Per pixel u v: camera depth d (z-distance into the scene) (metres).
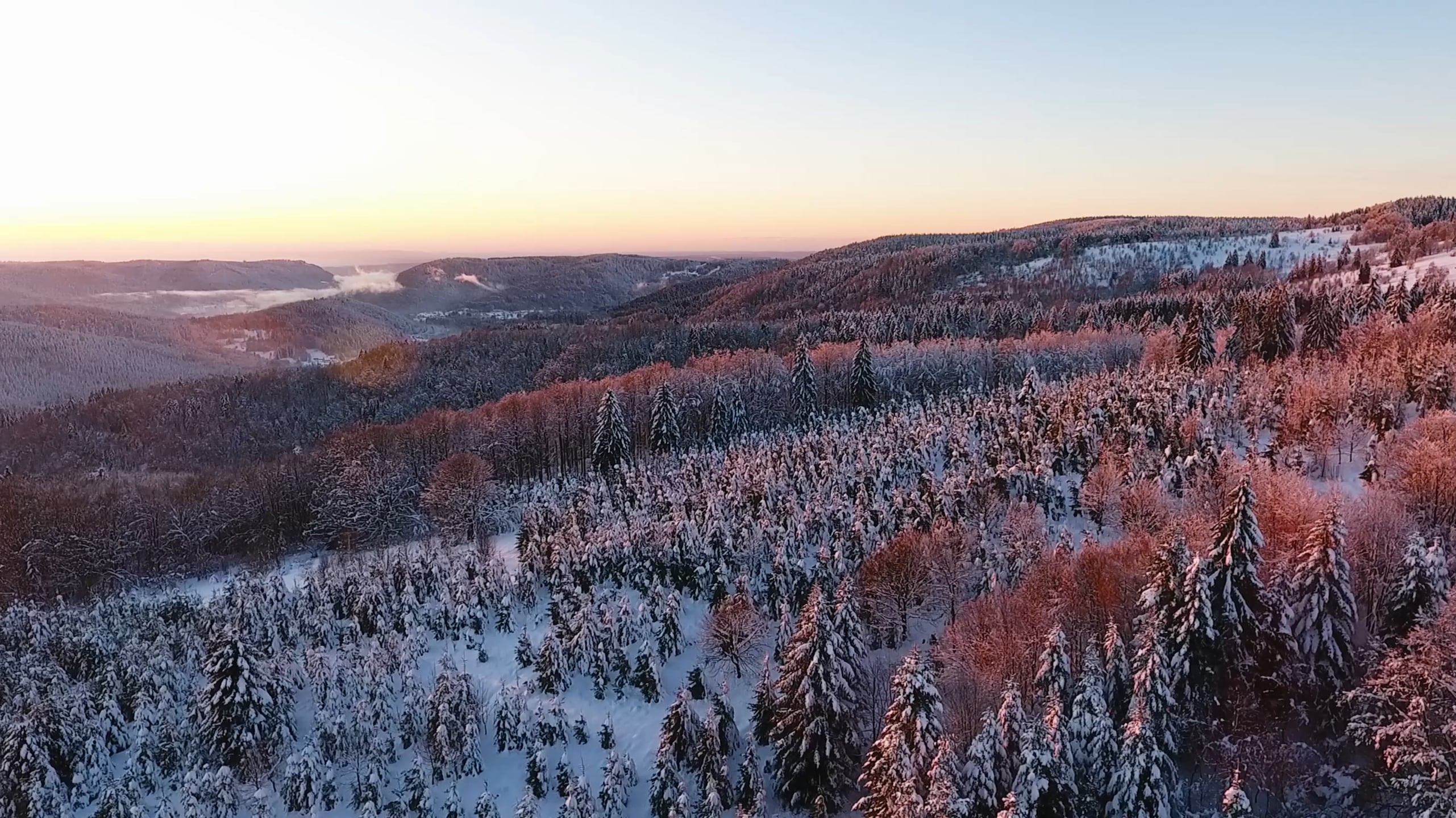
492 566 81.75
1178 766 44.38
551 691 66.50
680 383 145.88
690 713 55.47
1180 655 43.47
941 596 63.56
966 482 78.44
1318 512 50.22
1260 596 44.09
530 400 139.12
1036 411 99.38
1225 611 43.72
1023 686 47.50
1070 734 42.25
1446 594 42.09
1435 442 58.12
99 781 58.06
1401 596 43.38
